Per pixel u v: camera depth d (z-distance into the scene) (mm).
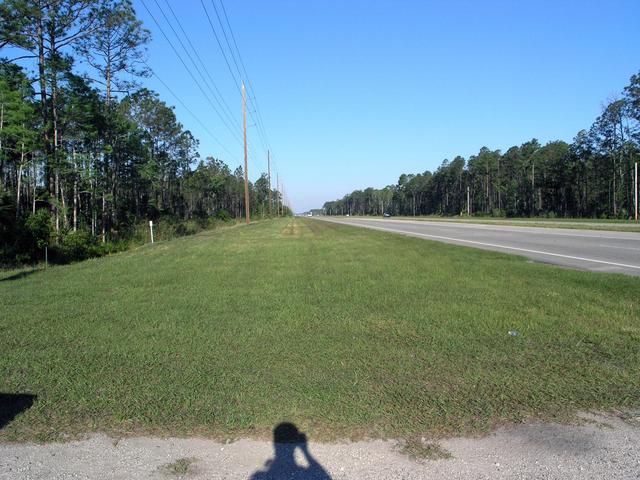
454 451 3420
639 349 5469
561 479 3074
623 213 71562
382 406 4082
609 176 78062
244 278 11641
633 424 3766
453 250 17375
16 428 3828
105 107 34312
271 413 3996
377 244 21719
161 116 55906
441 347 5656
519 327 6453
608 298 8172
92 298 9344
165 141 59562
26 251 21031
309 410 4035
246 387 4531
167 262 15805
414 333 6270
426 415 3922
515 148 111688
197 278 11805
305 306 8094
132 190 60469
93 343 6086
